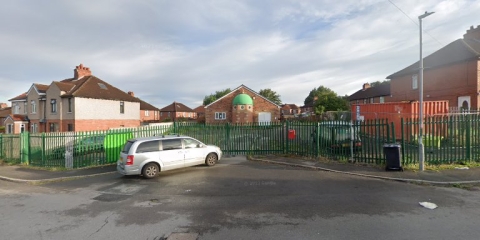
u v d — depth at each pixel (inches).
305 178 311.4
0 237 173.6
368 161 370.3
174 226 183.8
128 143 354.0
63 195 282.0
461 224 172.9
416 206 208.8
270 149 493.4
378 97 1676.9
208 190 274.5
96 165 463.8
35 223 197.9
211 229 176.6
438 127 354.0
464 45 861.8
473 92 772.6
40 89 1229.1
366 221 181.5
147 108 2113.7
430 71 925.2
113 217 205.9
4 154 550.6
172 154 359.3
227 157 482.3
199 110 3038.9
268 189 270.1
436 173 304.2
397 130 604.7
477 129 350.6
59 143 470.3
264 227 176.9
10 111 1760.6
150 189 288.5
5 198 275.6
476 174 296.2
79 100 1101.7
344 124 397.1
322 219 187.5
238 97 1358.3
